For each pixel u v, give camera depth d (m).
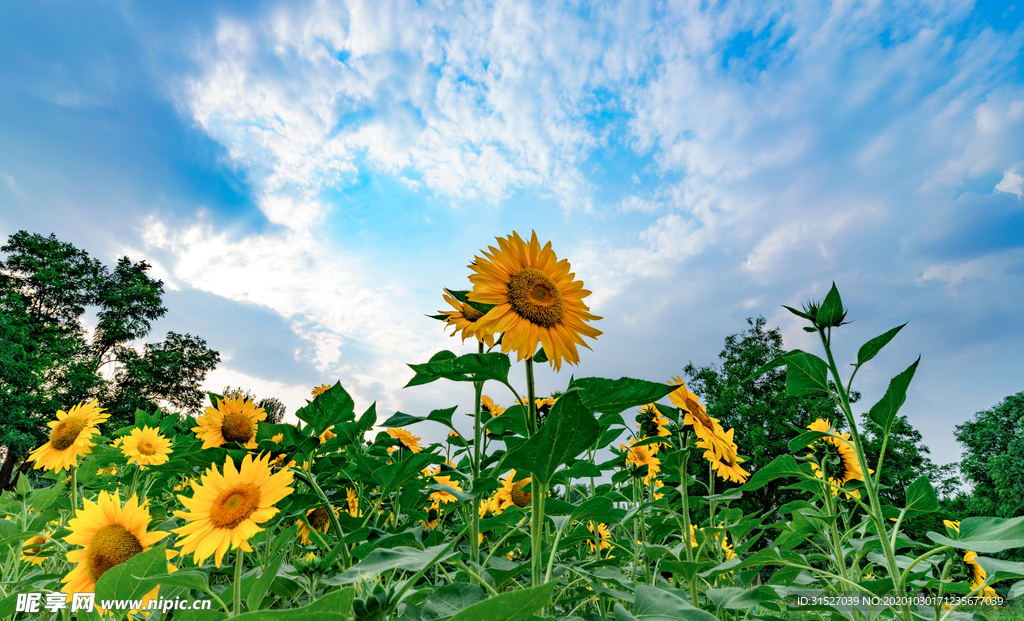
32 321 34.94
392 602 1.13
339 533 1.97
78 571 1.70
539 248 1.96
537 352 2.11
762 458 28.19
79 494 3.30
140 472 3.19
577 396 1.37
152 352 38.28
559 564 2.22
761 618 2.10
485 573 1.97
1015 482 32.56
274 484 1.54
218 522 1.46
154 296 40.38
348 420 2.59
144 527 1.76
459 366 1.81
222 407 2.77
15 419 27.34
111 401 34.12
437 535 2.23
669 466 2.80
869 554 2.44
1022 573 1.77
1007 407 38.50
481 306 1.84
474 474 2.30
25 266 36.69
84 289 38.97
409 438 3.91
